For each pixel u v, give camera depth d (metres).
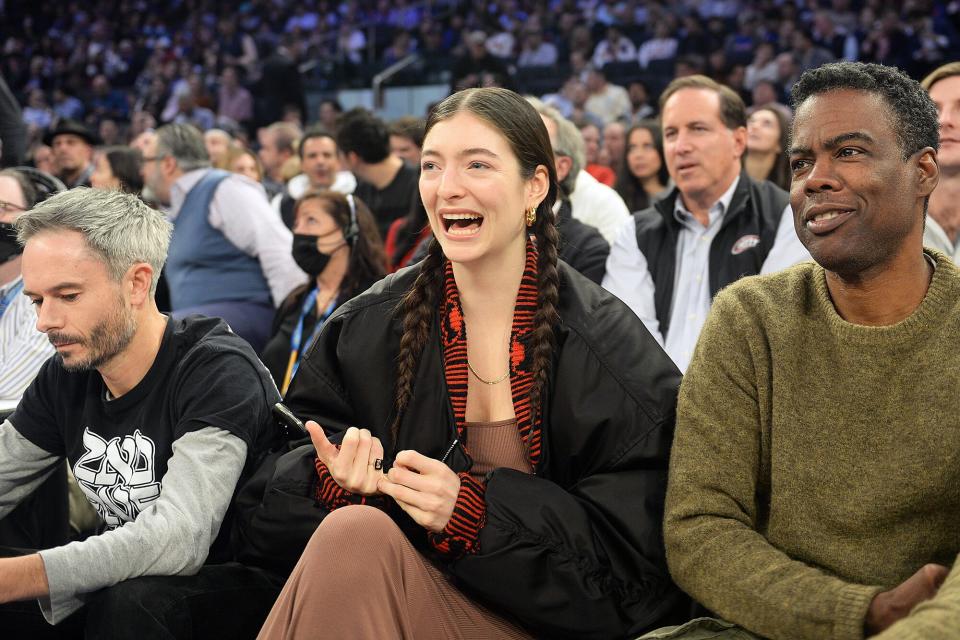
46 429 2.15
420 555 1.75
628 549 1.74
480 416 1.95
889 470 1.54
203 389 1.99
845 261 1.58
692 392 1.75
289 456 1.91
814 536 1.61
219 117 13.26
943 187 2.87
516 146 1.83
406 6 16.56
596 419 1.83
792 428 1.63
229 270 4.68
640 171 5.40
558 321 1.89
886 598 1.42
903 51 10.71
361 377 1.96
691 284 3.18
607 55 12.84
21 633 2.05
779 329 1.68
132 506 2.03
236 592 1.91
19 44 18.14
